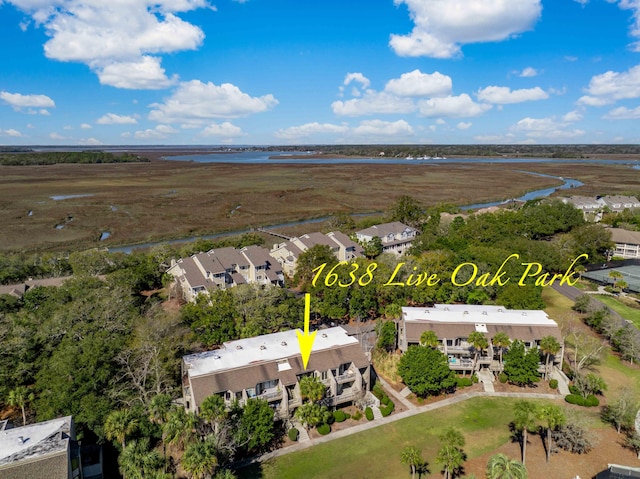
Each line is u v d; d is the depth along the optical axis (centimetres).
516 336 6794
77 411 5106
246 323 7344
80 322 6644
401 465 4912
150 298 9506
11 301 7975
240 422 4962
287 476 4750
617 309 9075
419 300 8844
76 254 10875
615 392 6325
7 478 3906
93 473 4828
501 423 5681
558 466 4891
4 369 5694
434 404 6097
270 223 18112
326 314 8219
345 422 5712
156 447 5125
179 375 6147
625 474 4550
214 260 9919
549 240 14138
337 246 11406
